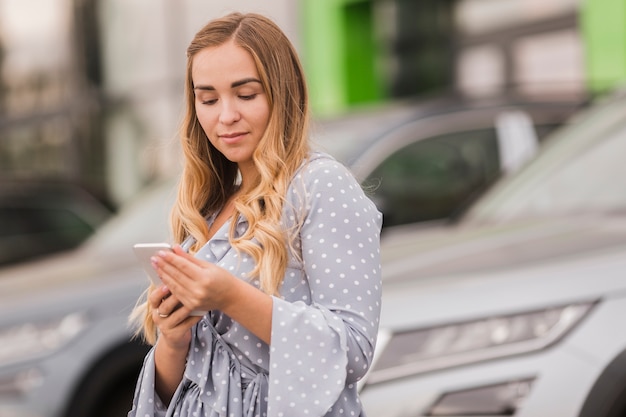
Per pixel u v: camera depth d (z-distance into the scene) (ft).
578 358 13.39
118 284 20.52
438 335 13.97
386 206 20.20
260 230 8.72
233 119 8.93
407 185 23.22
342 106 49.78
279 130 8.96
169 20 54.75
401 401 13.64
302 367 8.33
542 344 13.56
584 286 13.88
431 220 22.94
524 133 24.31
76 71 58.08
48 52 58.49
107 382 20.10
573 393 13.24
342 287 8.59
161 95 55.31
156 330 9.78
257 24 9.05
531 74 43.62
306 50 50.85
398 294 14.64
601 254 14.48
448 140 23.98
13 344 20.10
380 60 49.73
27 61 58.70
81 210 38.55
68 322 20.20
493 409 13.37
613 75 39.45
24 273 23.09
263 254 8.69
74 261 23.29
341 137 24.12
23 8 58.65
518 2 44.06
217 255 8.98
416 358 13.88
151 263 8.50
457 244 16.67
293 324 8.34
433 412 13.53
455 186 23.58
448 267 15.31
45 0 58.49
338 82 49.78
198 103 9.16
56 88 58.49
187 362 9.08
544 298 13.88
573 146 19.88
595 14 40.06
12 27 58.75
